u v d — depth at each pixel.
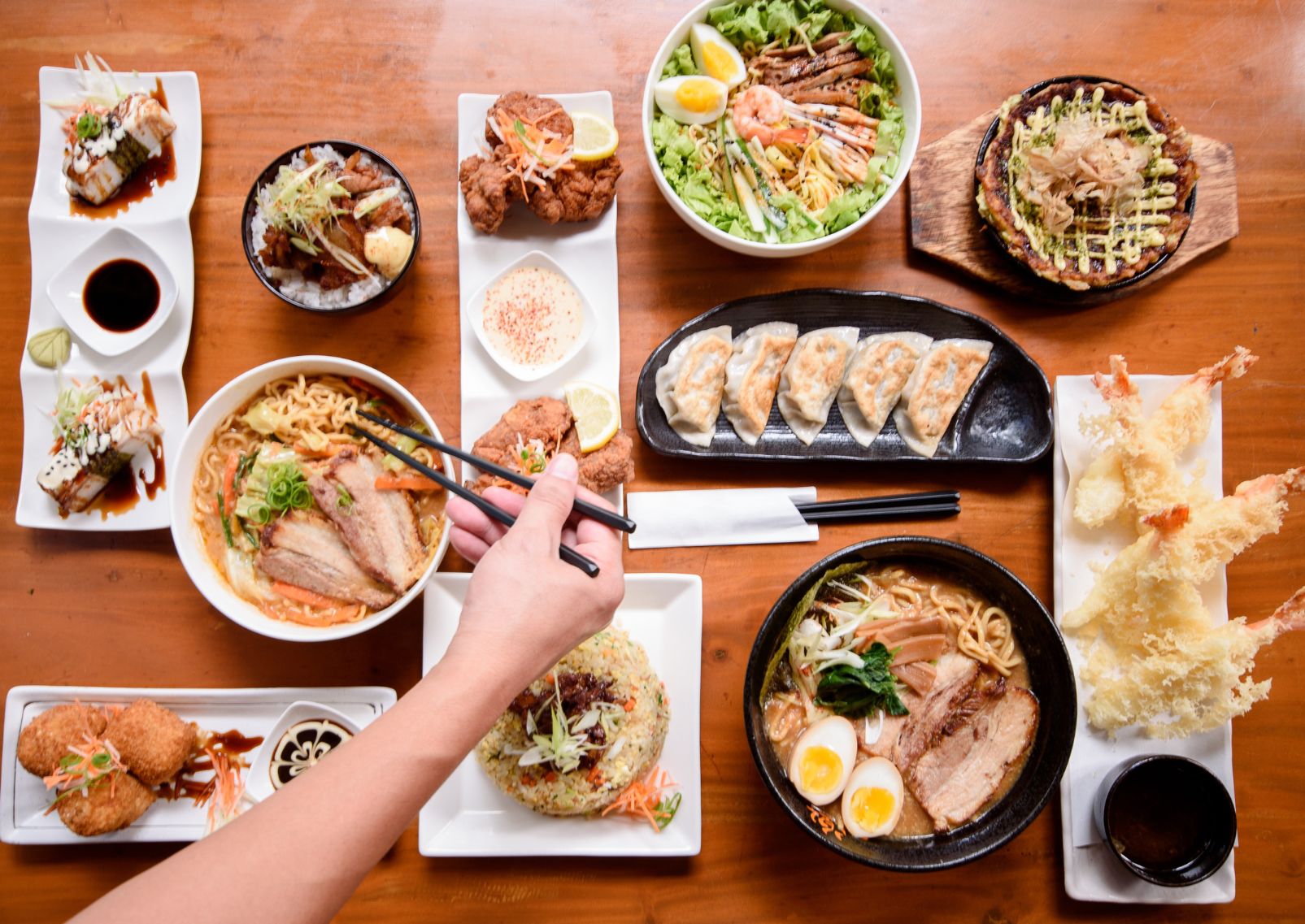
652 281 0.86
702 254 0.86
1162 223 0.84
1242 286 0.87
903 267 0.86
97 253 0.83
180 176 0.85
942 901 0.83
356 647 0.83
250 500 0.81
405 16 0.86
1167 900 0.82
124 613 0.84
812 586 0.78
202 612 0.84
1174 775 0.81
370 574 0.80
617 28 0.86
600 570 0.63
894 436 0.86
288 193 0.79
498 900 0.83
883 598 0.83
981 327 0.84
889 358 0.84
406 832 0.83
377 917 0.82
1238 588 0.86
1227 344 0.87
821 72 0.83
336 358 0.81
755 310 0.84
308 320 0.85
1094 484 0.82
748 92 0.82
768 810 0.84
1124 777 0.79
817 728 0.79
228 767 0.82
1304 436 0.87
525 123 0.81
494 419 0.83
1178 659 0.80
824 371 0.84
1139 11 0.88
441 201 0.85
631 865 0.83
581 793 0.78
